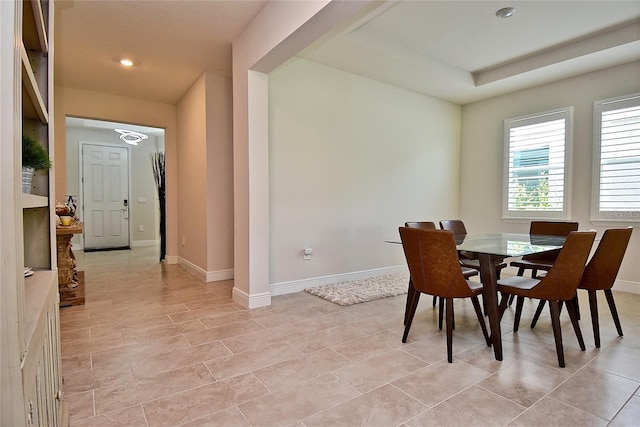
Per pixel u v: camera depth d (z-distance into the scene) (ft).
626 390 5.80
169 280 13.91
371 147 14.28
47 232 4.66
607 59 11.81
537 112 14.57
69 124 21.75
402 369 6.55
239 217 10.69
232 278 14.28
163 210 18.85
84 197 23.32
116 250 23.15
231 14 9.28
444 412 5.20
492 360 6.94
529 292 7.06
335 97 13.16
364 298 11.18
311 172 12.64
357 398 5.57
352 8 7.00
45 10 4.56
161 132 24.17
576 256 6.66
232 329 8.56
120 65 12.49
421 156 15.99
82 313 9.75
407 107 15.37
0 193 2.08
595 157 12.83
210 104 13.57
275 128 11.75
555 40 11.59
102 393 5.66
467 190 17.26
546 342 7.86
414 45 12.07
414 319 9.41
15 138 2.16
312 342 7.80
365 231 14.20
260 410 5.24
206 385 5.94
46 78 4.59
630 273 12.11
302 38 8.15
